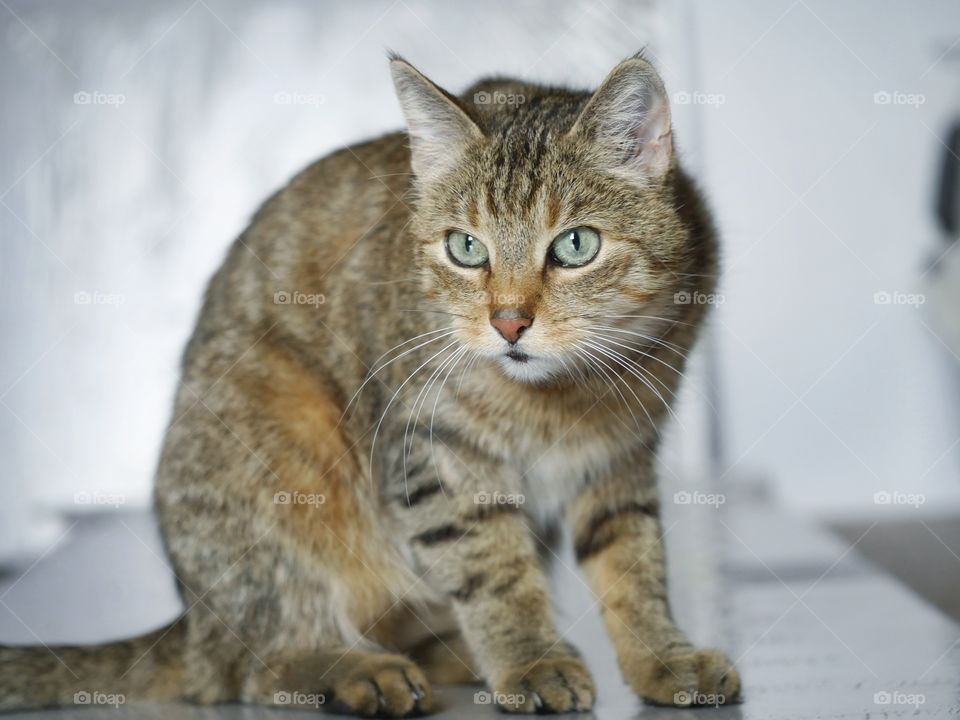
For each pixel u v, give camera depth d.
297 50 1.21
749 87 1.23
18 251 1.18
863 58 1.23
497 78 0.78
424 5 1.18
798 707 0.60
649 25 1.18
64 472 1.18
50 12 1.16
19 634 0.77
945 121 1.24
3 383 1.17
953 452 1.29
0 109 1.16
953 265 1.25
